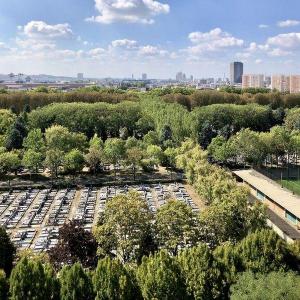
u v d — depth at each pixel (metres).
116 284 65.88
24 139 195.00
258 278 68.25
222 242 90.06
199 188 134.62
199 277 69.19
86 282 66.69
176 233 86.44
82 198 148.50
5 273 72.56
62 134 196.00
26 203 143.25
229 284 70.44
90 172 183.38
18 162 171.88
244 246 75.94
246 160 196.88
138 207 89.12
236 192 99.94
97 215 131.12
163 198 147.50
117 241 85.81
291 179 159.12
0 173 172.62
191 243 88.19
